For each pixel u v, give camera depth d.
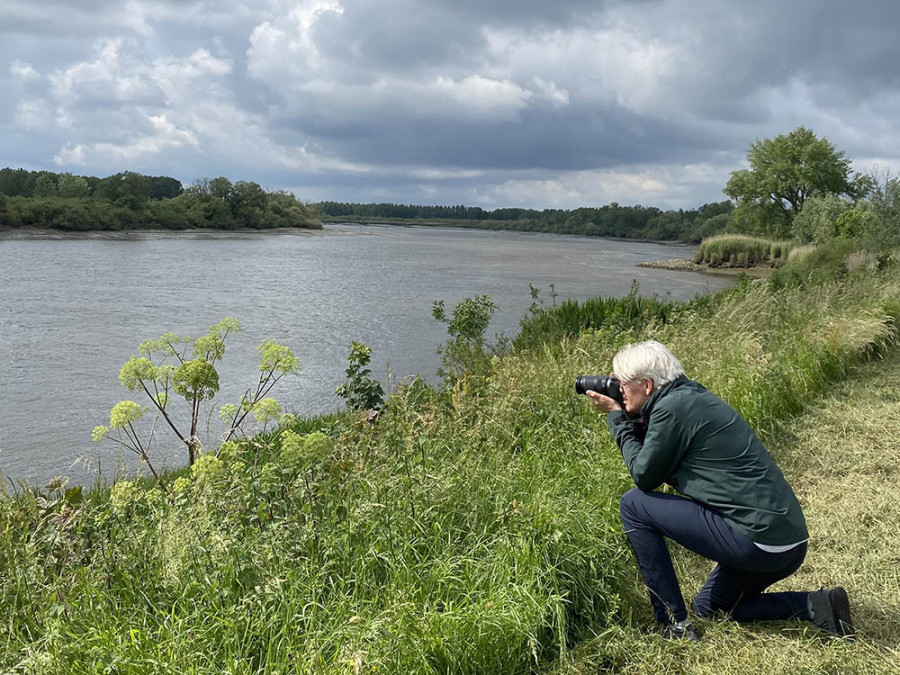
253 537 3.39
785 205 68.81
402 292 26.69
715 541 3.12
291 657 2.80
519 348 10.65
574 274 39.44
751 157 68.88
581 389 3.81
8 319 17.61
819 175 64.81
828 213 50.47
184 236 76.94
